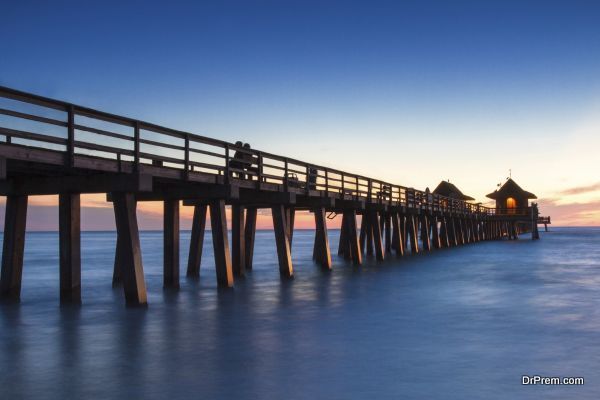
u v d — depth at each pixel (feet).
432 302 51.06
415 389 25.14
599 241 231.71
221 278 57.11
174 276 58.54
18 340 34.17
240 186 57.00
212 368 28.07
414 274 77.05
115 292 57.72
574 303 50.88
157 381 25.88
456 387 25.48
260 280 67.72
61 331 36.81
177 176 47.39
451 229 165.27
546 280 70.79
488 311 46.14
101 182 43.27
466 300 52.54
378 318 42.60
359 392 24.70
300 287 61.00
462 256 116.98
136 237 44.78
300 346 33.06
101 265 105.09
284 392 24.54
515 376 27.20
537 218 238.89
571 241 232.53
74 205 45.34
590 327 39.37
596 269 87.25
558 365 29.19
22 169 40.01
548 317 43.39
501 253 130.21
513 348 32.86
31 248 205.46
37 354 30.68
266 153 61.98
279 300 51.29
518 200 249.34
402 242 125.29
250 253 82.94
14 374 26.89
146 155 44.09
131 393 24.22
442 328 38.88
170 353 31.04
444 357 30.71
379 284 64.80
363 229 115.75
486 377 27.04
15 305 47.16
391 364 29.19
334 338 35.37
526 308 47.80
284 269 68.69
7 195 47.57
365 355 31.04
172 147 47.24
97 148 39.75
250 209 83.15
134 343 33.45
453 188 236.84
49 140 36.27
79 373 27.04
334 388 25.17
